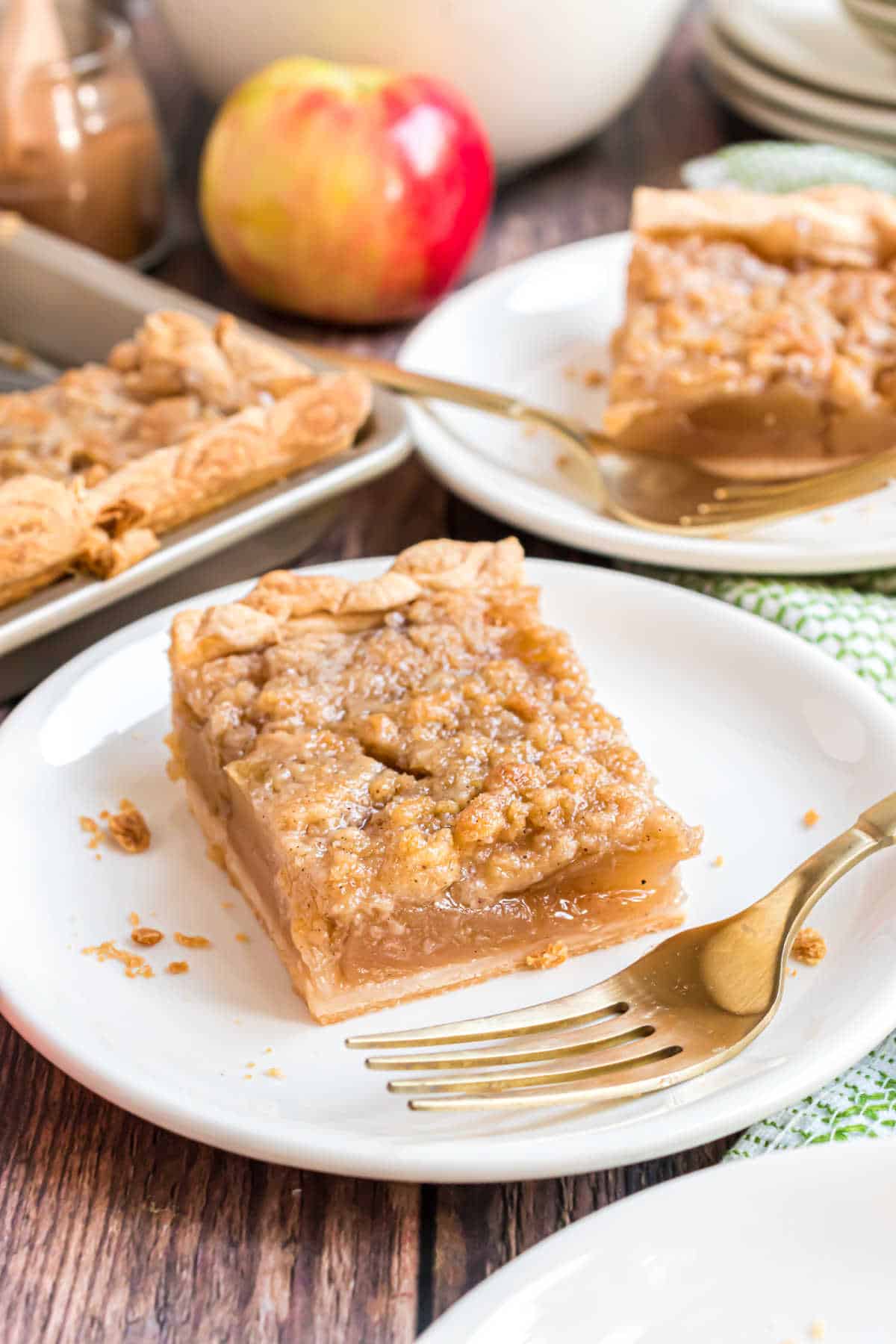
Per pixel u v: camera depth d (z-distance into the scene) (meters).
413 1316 0.47
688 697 0.56
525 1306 0.45
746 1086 0.48
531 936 0.52
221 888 0.53
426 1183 0.49
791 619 0.58
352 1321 0.47
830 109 0.78
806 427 0.65
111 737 0.56
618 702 0.56
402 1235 0.48
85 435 0.61
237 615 0.55
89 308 0.67
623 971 0.50
